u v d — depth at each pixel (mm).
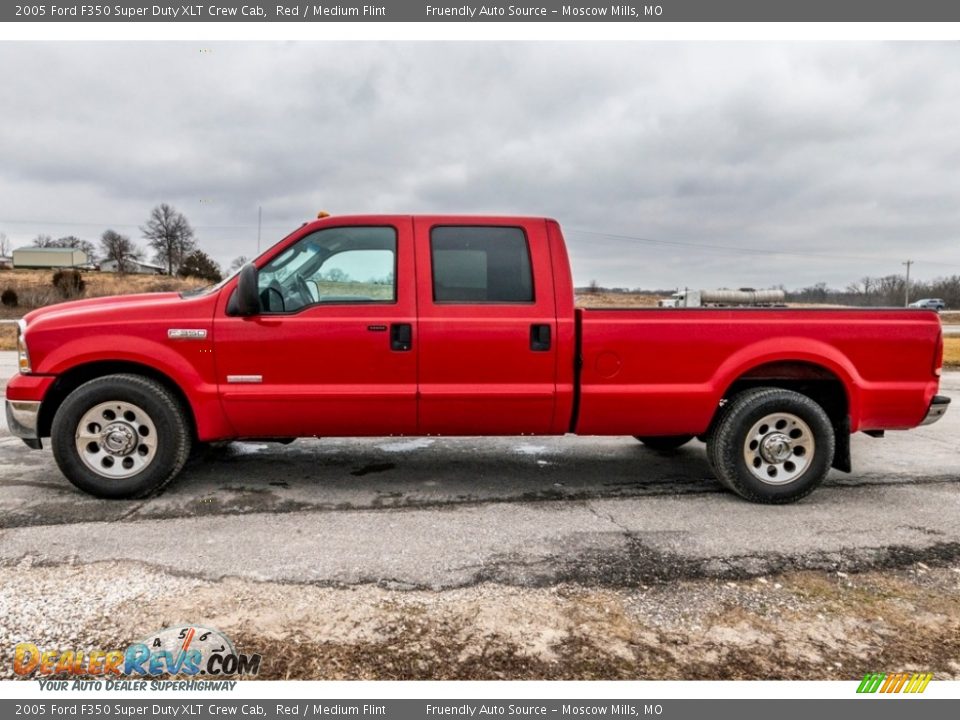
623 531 3639
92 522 3637
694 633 2557
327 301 3982
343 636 2488
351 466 4977
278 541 3404
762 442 4148
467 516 3863
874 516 3973
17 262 76875
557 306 4051
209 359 3898
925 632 2596
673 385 4105
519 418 4113
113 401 3900
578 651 2414
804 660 2389
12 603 2691
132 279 66250
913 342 4203
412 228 4059
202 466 4898
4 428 6172
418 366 3973
